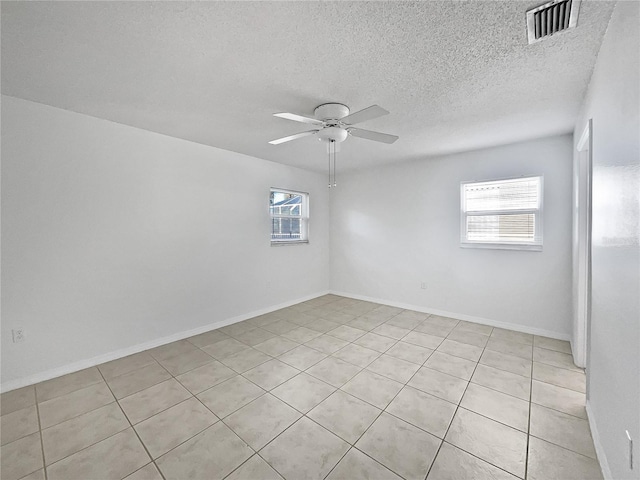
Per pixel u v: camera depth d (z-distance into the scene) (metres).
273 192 4.49
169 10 1.33
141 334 2.96
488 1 1.28
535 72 1.87
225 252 3.71
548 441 1.70
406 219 4.37
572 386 2.26
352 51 1.65
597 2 1.29
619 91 1.27
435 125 2.80
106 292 2.72
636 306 1.08
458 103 2.32
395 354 2.86
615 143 1.34
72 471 1.51
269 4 1.29
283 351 2.95
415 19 1.39
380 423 1.87
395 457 1.59
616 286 1.32
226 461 1.57
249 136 3.14
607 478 1.39
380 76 1.92
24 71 1.85
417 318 3.96
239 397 2.16
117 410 2.00
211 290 3.57
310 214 4.96
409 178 4.32
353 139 3.23
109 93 2.15
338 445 1.68
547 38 1.53
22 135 2.26
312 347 3.04
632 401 1.11
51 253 2.41
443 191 3.99
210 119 2.66
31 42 1.55
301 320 3.91
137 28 1.45
